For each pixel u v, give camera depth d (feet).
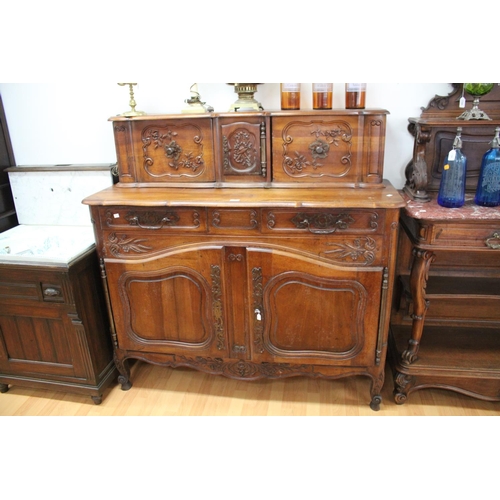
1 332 5.99
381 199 4.88
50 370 6.06
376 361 5.44
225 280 5.33
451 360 5.69
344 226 4.89
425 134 5.33
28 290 5.59
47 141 7.00
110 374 6.29
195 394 6.29
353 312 5.24
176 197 5.29
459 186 5.06
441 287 5.67
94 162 7.02
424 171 5.48
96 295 5.95
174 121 5.61
